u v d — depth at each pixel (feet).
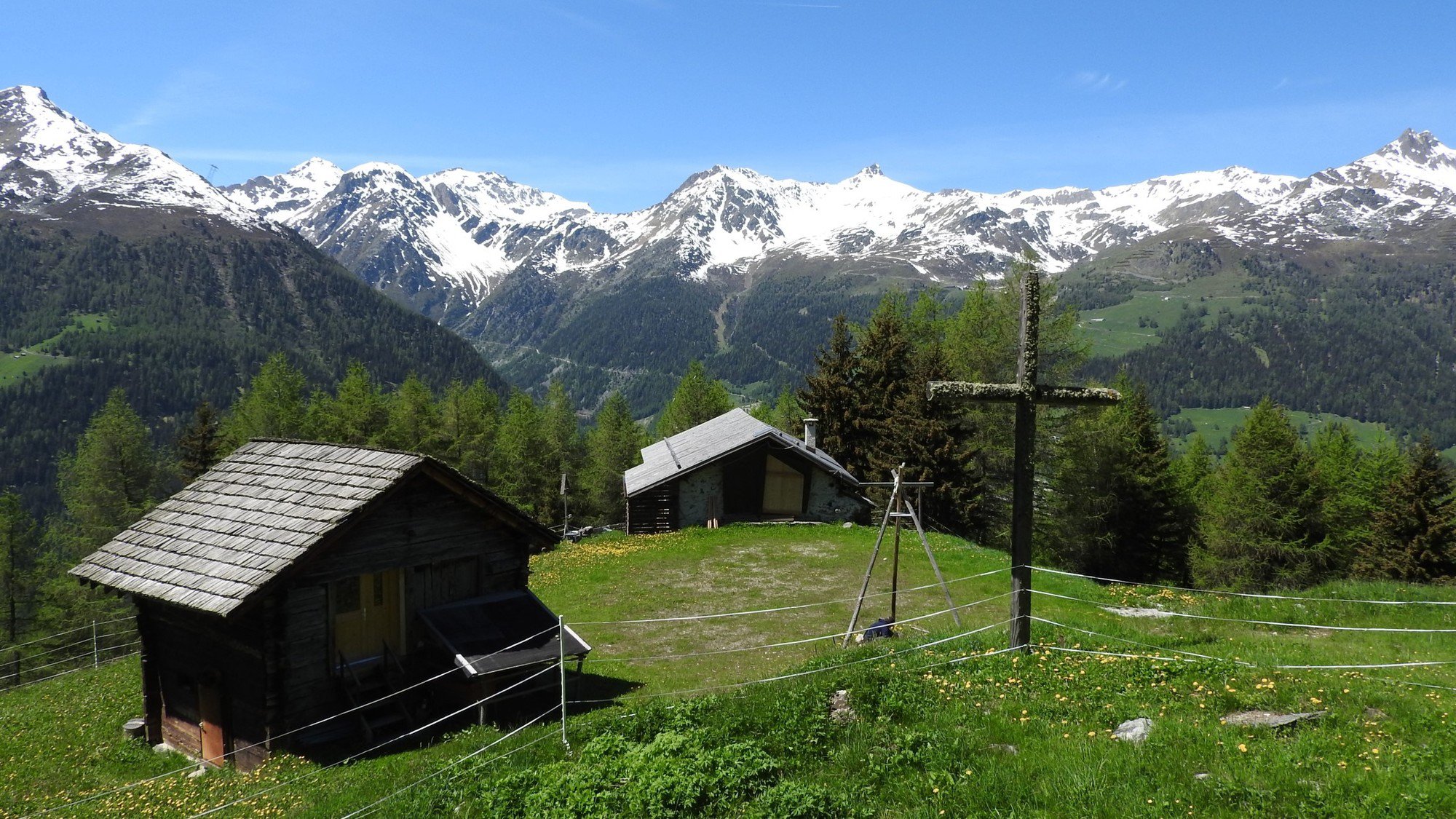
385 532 61.00
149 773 60.39
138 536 67.36
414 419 274.16
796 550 126.31
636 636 82.53
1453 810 24.36
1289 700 35.04
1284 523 179.93
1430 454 174.29
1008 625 55.62
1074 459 165.58
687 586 104.88
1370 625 60.18
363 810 38.63
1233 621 63.62
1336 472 227.81
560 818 32.22
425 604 64.08
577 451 320.09
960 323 182.70
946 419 170.71
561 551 136.77
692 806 31.48
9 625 202.59
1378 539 181.16
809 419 166.50
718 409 318.45
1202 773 28.73
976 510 168.96
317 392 270.05
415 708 61.93
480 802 35.53
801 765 34.04
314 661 57.82
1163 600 81.76
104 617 192.24
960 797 28.71
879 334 197.57
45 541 214.69
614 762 35.96
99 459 216.13
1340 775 26.99
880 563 114.93
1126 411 179.01
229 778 54.44
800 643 75.97
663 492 155.63
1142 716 34.94
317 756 55.88
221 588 55.36
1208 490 244.01
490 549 67.87
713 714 41.47
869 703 39.22
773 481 158.10
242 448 75.87
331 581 57.67
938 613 75.56
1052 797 27.89
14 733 74.54
